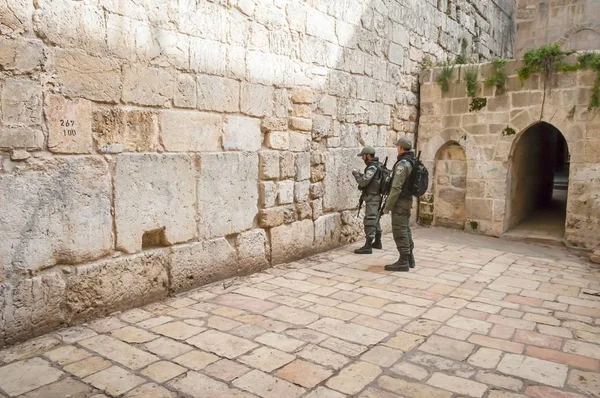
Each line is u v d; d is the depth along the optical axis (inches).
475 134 357.4
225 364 137.7
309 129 267.4
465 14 454.6
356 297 203.8
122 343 150.9
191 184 202.5
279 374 132.3
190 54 196.9
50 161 154.2
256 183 236.1
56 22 152.6
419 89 382.6
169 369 134.1
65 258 160.4
